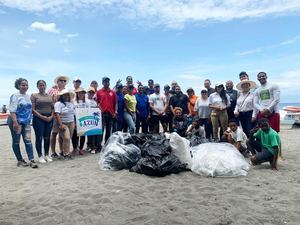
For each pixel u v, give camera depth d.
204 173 6.39
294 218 4.14
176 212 4.42
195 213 4.37
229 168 6.29
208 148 6.91
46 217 4.34
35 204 4.88
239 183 5.81
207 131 9.88
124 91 10.56
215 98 9.18
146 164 6.44
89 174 6.75
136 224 4.04
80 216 4.35
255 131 7.44
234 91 9.48
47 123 8.25
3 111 29.00
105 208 4.60
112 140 7.61
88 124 9.27
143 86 10.72
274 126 7.84
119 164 7.04
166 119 10.84
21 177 6.65
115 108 9.91
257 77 8.05
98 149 9.75
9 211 4.61
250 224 3.99
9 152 10.55
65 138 8.55
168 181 6.05
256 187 5.53
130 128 10.17
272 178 6.09
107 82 9.67
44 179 6.40
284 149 9.58
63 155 8.77
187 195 5.19
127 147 7.30
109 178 6.32
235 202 4.79
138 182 5.99
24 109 7.66
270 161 7.01
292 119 21.44
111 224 4.06
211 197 5.06
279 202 4.75
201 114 9.85
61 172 7.02
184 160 6.80
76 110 9.20
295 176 6.20
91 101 9.65
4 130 20.27
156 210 4.48
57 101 8.69
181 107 10.54
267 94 7.87
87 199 5.02
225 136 8.22
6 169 7.54
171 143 6.87
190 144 7.93
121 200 4.94
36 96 8.13
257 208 4.52
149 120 11.05
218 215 4.28
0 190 5.70
